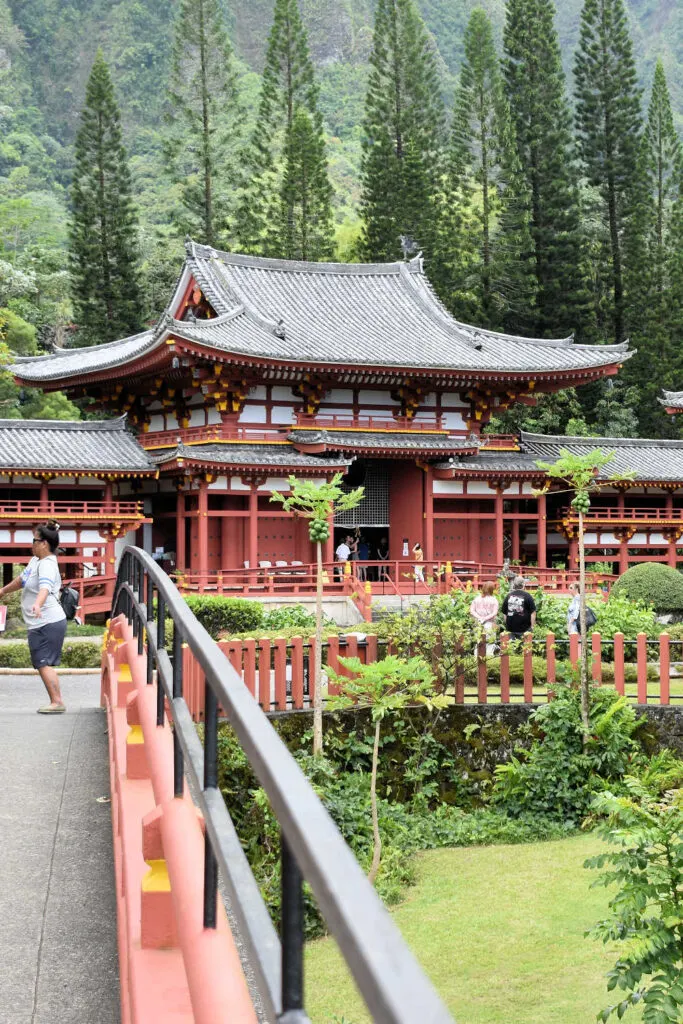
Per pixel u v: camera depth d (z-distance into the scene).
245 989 3.60
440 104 84.00
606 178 87.12
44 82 183.25
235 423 51.31
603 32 85.25
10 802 10.81
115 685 11.39
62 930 7.55
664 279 84.88
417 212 80.00
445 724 20.11
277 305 57.53
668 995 9.03
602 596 36.88
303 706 19.39
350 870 1.68
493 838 18.62
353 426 53.72
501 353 56.38
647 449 59.78
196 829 4.99
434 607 21.70
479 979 12.70
